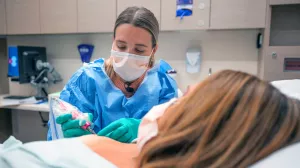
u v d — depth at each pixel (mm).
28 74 2441
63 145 601
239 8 2023
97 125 1049
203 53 2424
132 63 1055
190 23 2129
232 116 416
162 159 439
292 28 2164
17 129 3008
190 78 2482
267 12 1979
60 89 2875
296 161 392
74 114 841
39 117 2895
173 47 2504
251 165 397
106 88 1093
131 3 2236
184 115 451
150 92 1107
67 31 2457
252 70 2324
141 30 1011
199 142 417
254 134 407
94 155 566
